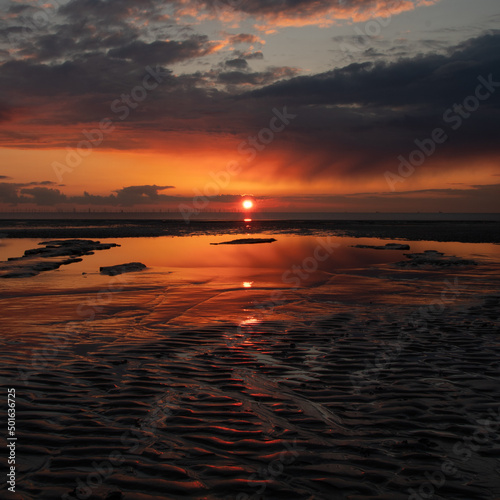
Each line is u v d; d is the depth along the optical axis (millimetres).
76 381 6406
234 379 6562
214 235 56312
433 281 17750
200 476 3986
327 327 9930
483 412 5438
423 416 5312
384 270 21438
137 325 10133
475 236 50031
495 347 8258
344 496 3715
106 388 6148
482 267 22266
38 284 16609
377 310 11953
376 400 5805
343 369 7043
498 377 6684
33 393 5910
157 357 7645
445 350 8094
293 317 11023
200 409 5469
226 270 21297
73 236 53562
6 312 11562
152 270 21250
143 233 60000
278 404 5652
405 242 42125
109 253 31016
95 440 4637
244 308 12234
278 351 8031
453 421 5188
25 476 3957
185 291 15102
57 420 5102
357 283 17203
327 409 5512
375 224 101562
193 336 9109
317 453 4422
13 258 25328
